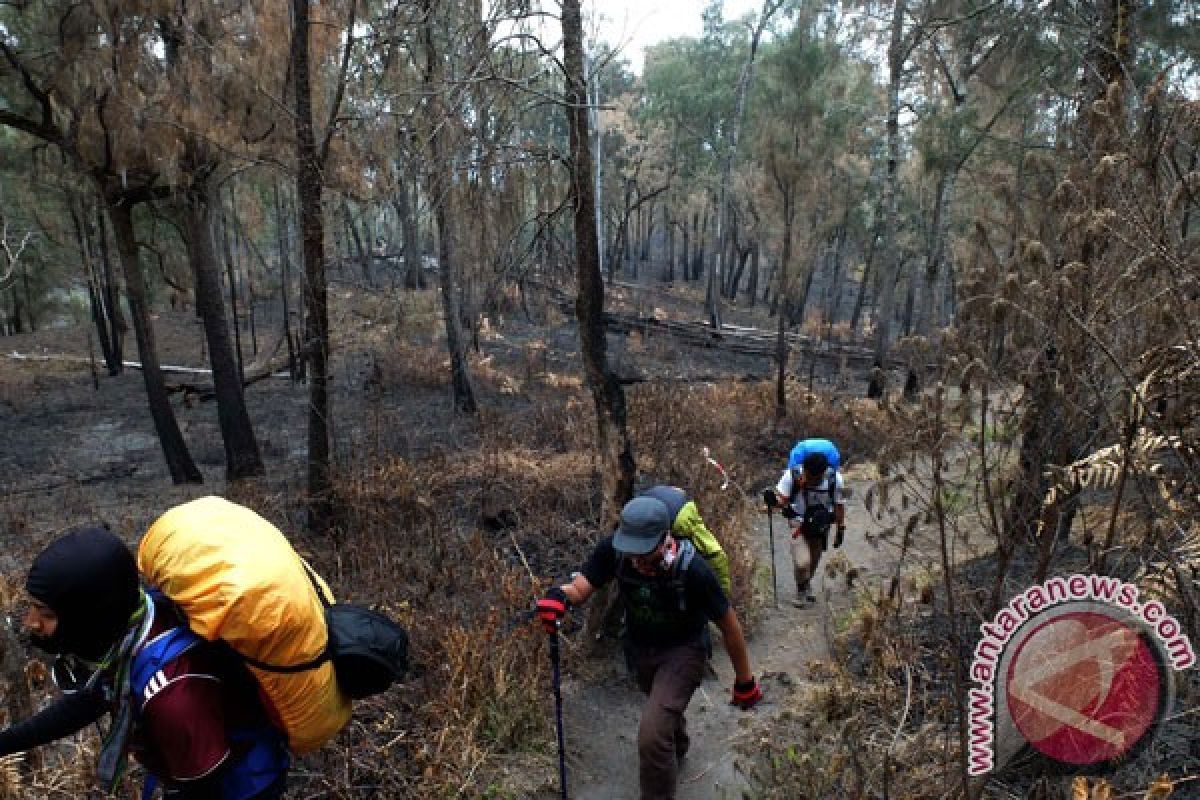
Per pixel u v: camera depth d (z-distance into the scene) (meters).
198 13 8.16
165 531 1.90
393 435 10.13
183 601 1.80
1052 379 2.31
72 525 8.10
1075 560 3.21
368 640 2.05
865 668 4.28
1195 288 2.22
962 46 8.70
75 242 18.31
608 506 5.14
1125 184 2.26
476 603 5.46
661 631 3.56
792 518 6.07
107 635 1.80
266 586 1.81
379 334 15.73
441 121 5.25
